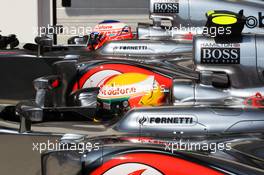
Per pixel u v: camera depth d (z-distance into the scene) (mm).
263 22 23109
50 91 15500
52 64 20625
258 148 10547
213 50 13211
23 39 38156
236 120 11445
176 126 11711
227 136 11156
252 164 10000
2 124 13773
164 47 22062
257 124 11367
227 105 12000
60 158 10766
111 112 14438
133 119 12094
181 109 11883
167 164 9938
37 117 13031
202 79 13281
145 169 9984
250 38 13203
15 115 14688
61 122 14414
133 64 19344
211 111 11680
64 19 40125
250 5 23281
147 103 14148
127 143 10617
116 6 40281
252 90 13172
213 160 10000
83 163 10297
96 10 40281
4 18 38031
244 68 13180
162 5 24078
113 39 23156
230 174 9750
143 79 14359
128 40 22312
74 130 13555
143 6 40469
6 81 21766
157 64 19781
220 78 13414
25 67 21688
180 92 13250
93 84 19438
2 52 22094
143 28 24203
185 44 22141
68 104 16266
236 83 13234
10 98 21812
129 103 14242
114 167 10102
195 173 9812
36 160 13242
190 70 19359
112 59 19781
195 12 23875
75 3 39969
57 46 23297
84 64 19578
